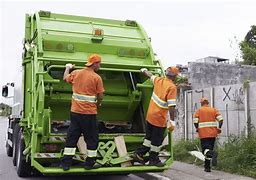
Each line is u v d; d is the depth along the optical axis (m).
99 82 6.62
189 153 10.15
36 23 7.86
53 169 6.40
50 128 6.79
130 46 8.09
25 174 8.54
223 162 8.66
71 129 6.49
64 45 7.62
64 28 7.93
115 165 6.88
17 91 10.00
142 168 6.84
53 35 7.64
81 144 6.75
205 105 8.89
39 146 6.67
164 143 7.20
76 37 7.77
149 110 7.00
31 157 6.73
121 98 7.99
